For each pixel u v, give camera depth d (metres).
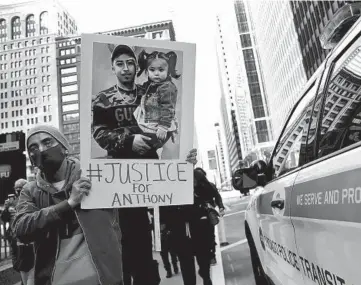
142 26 117.19
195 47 2.43
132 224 3.85
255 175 3.42
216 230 12.65
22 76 122.06
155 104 2.39
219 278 5.89
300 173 2.28
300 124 2.70
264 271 3.68
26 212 2.07
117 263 2.09
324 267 1.83
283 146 3.07
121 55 2.32
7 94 121.88
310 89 2.66
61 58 120.81
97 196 2.22
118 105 2.32
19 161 6.80
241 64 115.25
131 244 3.85
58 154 2.13
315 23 54.41
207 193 4.81
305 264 2.15
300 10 60.12
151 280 3.90
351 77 1.93
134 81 2.35
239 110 143.50
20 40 124.25
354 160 1.54
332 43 2.23
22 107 120.31
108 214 2.20
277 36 77.44
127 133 2.33
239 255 7.71
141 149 2.35
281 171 2.90
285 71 75.19
